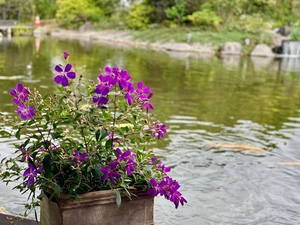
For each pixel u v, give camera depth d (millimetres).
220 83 9875
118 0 26469
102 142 2254
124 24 24297
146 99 2098
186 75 10891
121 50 16844
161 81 9711
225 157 4578
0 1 23344
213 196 3572
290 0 23781
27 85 8055
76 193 1920
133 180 2084
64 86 2004
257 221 3176
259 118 6559
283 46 18891
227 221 3150
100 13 26000
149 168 2059
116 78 1966
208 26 20875
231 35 19688
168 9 22000
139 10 22953
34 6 26016
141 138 2180
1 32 21891
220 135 5438
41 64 11195
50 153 2004
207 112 6742
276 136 5551
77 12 25609
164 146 4828
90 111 1986
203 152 4699
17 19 24641
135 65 12430
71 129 4312
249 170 4219
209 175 4035
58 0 26328
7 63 11109
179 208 3299
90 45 18344
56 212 2010
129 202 2043
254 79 10828
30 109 1962
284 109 7340
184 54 16844
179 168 4168
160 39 19984
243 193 3666
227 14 21703
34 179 2066
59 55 13672
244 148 4918
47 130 2072
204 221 3129
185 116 6363
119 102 2064
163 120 6031
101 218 2002
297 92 9219
